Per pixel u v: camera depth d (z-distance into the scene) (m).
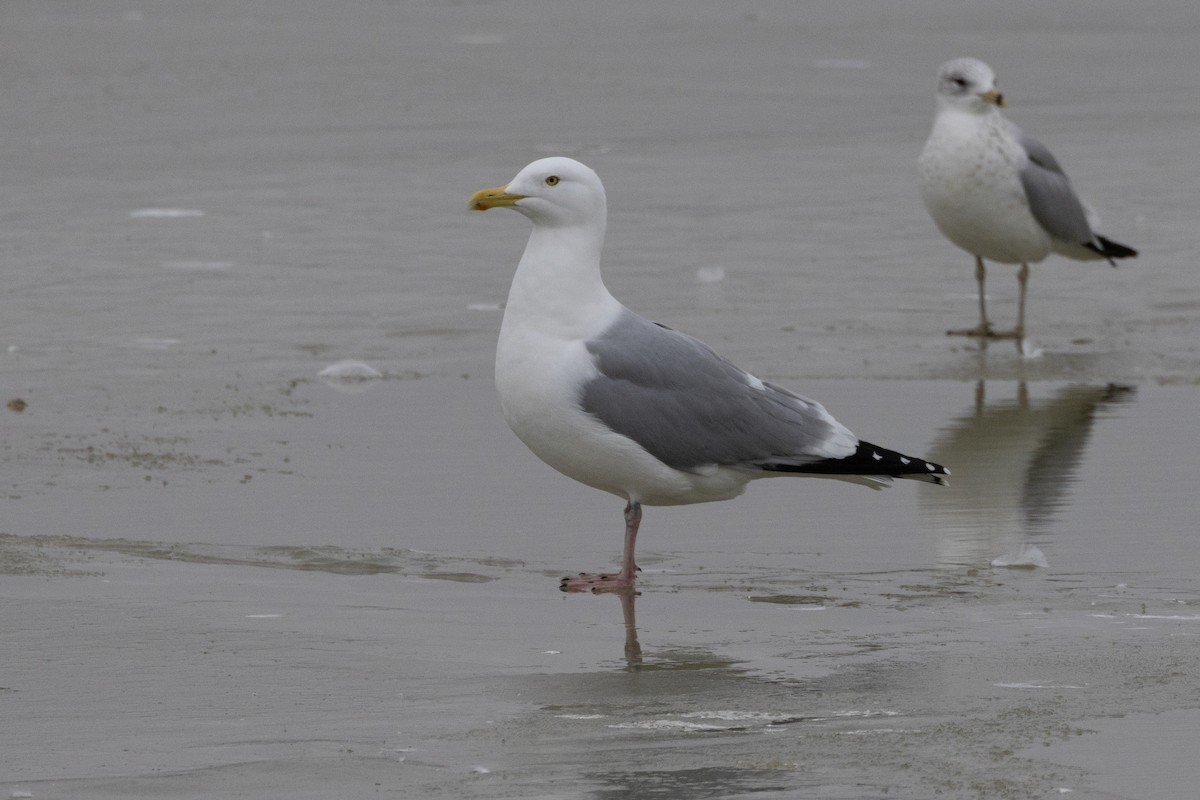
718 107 36.03
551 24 49.62
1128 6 54.28
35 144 31.00
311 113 34.78
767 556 11.48
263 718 8.32
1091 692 8.59
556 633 9.80
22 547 11.34
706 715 8.33
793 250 23.09
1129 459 13.77
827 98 37.38
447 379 16.66
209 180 27.83
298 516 12.24
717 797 7.23
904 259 22.69
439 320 19.12
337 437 14.51
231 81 38.53
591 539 11.90
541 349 10.91
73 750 7.88
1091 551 11.39
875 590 10.63
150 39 44.50
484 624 9.95
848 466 10.93
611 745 7.89
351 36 45.94
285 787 7.41
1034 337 18.56
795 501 12.88
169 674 8.98
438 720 8.29
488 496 12.90
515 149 30.94
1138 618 9.94
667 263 22.17
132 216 24.91
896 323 19.19
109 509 12.30
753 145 31.61
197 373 16.70
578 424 10.86
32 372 16.62
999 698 8.52
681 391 10.89
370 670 9.08
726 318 19.22
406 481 13.24
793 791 7.29
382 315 19.36
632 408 10.82
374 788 7.39
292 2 53.66
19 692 8.70
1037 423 14.95
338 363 16.97
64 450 13.89
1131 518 12.15
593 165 29.48
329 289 20.64
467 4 54.19
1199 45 46.16
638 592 10.64
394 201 26.27
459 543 11.71
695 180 28.16
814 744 7.88
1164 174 28.48
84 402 15.52
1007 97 37.91
